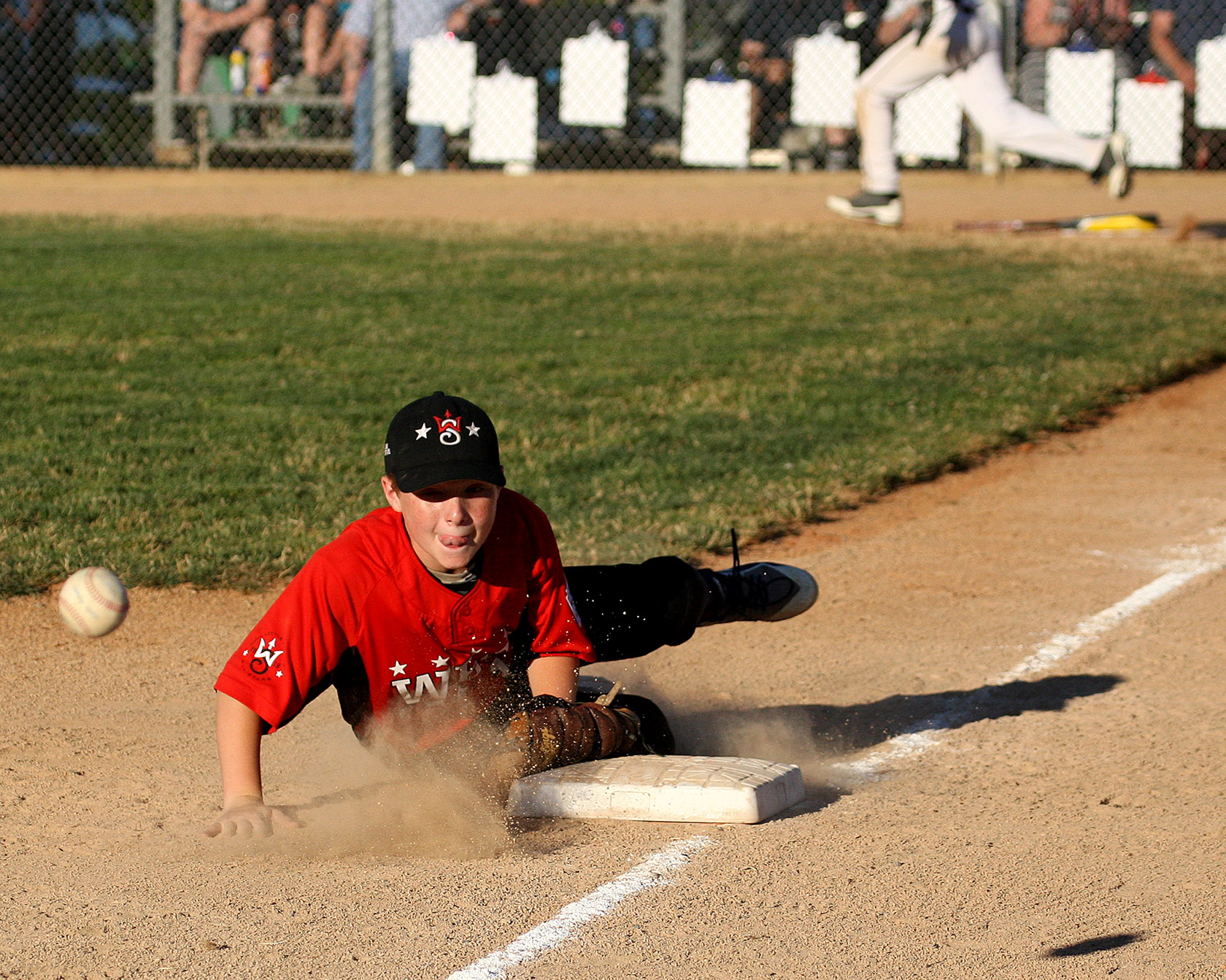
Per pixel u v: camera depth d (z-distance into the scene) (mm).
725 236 50688
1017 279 43344
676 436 27031
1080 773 13180
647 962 9414
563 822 12023
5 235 48750
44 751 13945
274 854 11461
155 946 9734
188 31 63781
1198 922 9922
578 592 13641
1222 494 24344
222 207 56094
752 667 16812
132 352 32375
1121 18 59438
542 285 41469
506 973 9289
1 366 30656
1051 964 9344
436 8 60406
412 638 11688
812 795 12750
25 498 22078
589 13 61406
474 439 11023
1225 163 64312
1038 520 22984
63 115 64250
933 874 10773
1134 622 18016
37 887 10781
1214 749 13711
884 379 31453
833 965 9344
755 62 62625
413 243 48562
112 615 11539
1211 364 34281
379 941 9742
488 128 60656
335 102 62312
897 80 50156
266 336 34250
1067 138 46500
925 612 18609
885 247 48750
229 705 11477
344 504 22172
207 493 22562
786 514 22750
